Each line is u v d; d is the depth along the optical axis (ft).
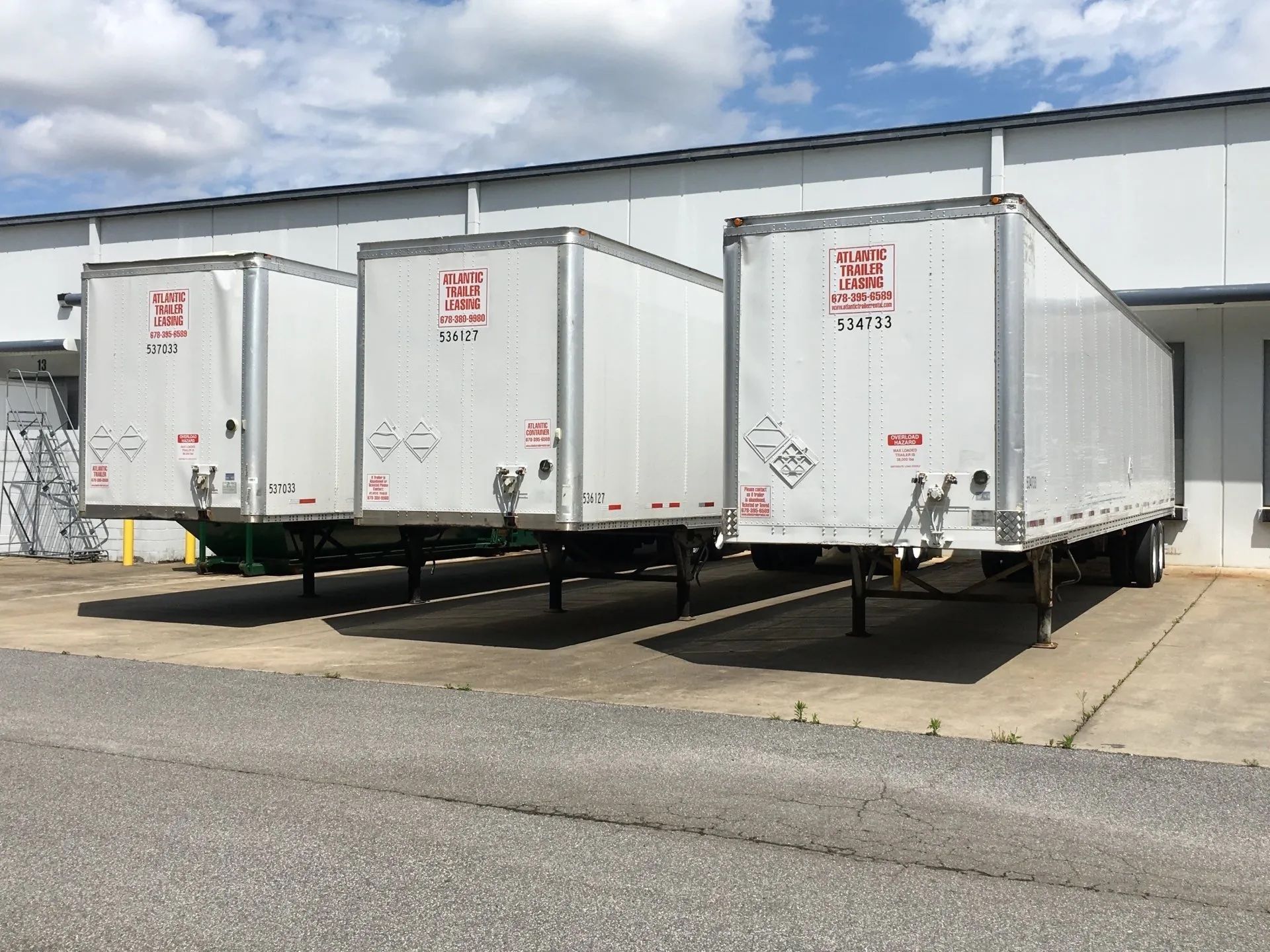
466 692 28.89
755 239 31.17
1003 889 15.28
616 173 71.20
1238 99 58.59
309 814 18.34
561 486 34.22
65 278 88.17
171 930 13.76
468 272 35.53
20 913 14.26
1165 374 56.44
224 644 36.94
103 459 41.91
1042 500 30.68
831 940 13.58
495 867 15.97
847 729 24.68
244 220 82.17
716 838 17.33
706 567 64.80
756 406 31.12
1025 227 28.86
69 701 27.37
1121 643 36.94
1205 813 18.72
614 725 25.00
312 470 42.93
